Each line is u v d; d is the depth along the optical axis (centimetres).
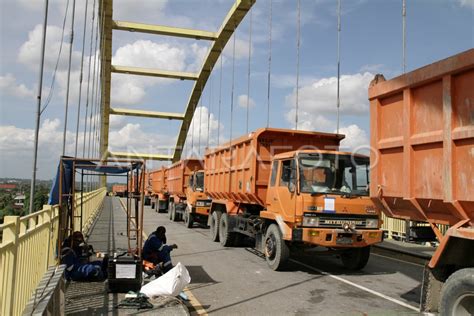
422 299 524
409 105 551
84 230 1614
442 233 524
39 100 982
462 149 470
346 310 669
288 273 968
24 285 528
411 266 1091
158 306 640
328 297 753
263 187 1161
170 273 687
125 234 1584
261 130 1155
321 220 907
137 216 888
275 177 1046
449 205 484
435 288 520
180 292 698
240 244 1402
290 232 927
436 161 505
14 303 468
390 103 593
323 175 938
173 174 2688
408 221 601
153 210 3700
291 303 709
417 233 594
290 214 932
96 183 3559
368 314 646
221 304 700
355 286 844
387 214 626
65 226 914
